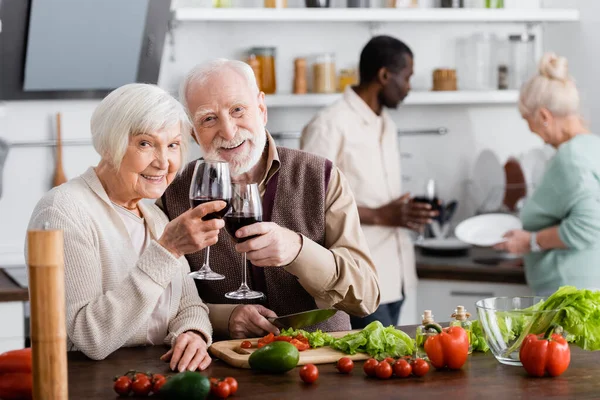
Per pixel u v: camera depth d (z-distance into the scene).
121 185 2.25
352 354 2.07
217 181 2.04
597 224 3.59
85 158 4.19
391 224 3.85
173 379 1.73
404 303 4.33
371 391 1.82
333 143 3.89
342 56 4.54
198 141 2.48
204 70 2.43
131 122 2.17
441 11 4.39
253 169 2.58
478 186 4.77
